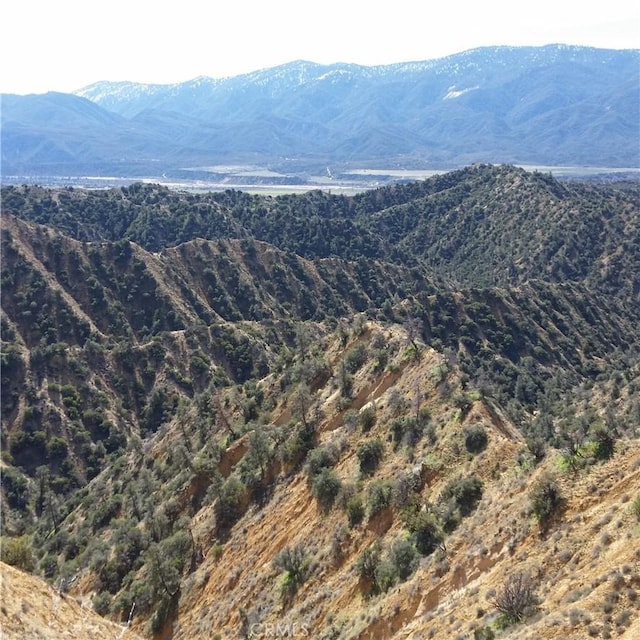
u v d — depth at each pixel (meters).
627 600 20.48
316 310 165.25
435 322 130.12
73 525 75.94
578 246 197.62
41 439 110.19
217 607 43.97
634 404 69.88
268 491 53.41
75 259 152.75
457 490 37.69
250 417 69.62
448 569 31.00
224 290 163.00
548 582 24.55
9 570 27.28
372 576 35.97
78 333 137.62
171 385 126.31
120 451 110.25
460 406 46.25
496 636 22.61
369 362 61.22
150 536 56.88
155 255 164.25
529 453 37.19
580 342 134.88
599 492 27.92
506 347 126.75
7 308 136.50
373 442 47.94
